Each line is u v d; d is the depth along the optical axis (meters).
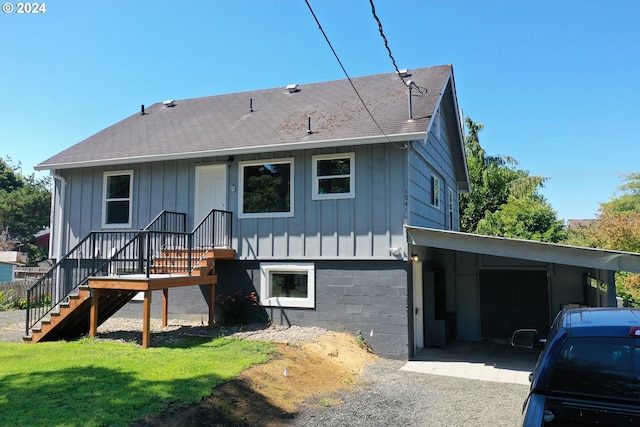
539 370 3.05
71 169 13.17
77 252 12.55
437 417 5.97
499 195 28.30
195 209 11.73
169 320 11.69
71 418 4.47
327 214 10.48
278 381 6.61
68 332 9.51
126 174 12.62
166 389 5.45
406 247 9.72
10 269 28.94
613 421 2.73
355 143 9.82
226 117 13.88
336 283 10.30
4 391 5.32
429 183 12.41
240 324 10.77
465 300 13.18
